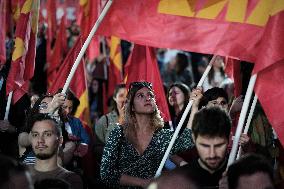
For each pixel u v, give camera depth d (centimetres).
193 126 998
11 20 1792
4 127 1481
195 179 998
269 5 1153
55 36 2175
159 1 1257
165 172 1007
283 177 1373
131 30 1284
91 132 1703
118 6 1295
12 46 1655
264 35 1128
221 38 1191
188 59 2584
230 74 1456
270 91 1126
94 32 1288
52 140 1168
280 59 1116
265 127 1358
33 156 1307
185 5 1230
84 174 1577
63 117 1462
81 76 1655
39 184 970
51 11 2147
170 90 1659
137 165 1273
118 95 1692
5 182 888
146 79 1453
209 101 1357
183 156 1332
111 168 1266
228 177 911
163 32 1252
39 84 2072
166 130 1296
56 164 1183
